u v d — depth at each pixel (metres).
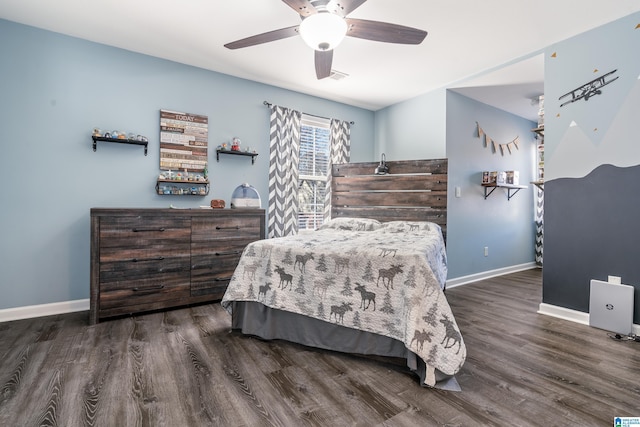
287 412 1.45
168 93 3.26
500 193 4.69
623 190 2.44
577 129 2.70
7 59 2.58
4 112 2.58
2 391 1.59
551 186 2.87
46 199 2.74
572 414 1.44
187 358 1.97
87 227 2.91
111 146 3.00
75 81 2.83
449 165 3.95
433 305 1.73
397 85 3.89
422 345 1.65
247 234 3.29
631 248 2.40
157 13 2.45
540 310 2.92
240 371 1.82
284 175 3.93
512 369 1.86
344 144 4.52
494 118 4.56
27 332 2.35
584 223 2.66
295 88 4.03
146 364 1.89
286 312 2.22
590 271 2.62
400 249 1.99
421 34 1.93
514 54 3.07
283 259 2.24
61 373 1.77
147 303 2.76
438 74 3.56
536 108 4.61
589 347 2.17
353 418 1.41
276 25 2.61
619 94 2.46
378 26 1.87
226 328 2.48
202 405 1.50
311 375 1.79
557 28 2.61
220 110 3.56
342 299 2.00
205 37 2.81
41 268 2.74
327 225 3.64
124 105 3.04
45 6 2.38
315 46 1.90
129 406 1.48
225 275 3.16
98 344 2.16
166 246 2.85
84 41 2.86
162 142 3.22
